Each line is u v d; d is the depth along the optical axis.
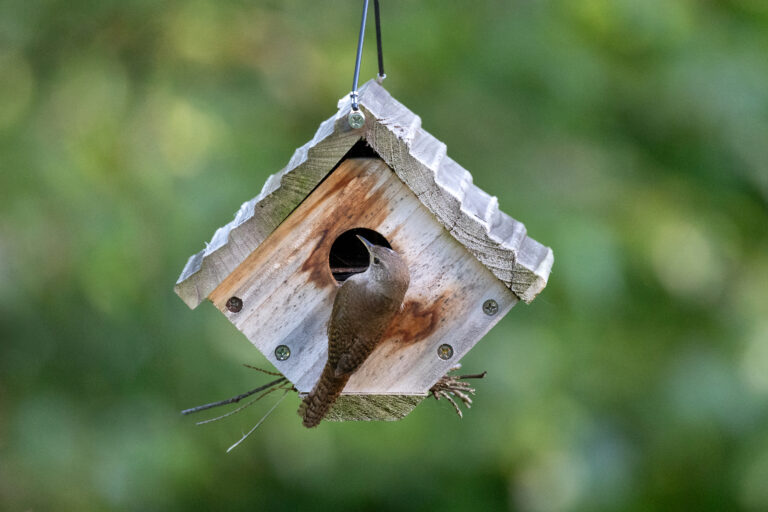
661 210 13.12
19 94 12.90
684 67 13.30
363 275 7.10
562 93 13.05
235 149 12.80
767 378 13.28
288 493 14.21
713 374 13.37
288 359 7.53
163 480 12.24
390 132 6.80
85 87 13.00
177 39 13.52
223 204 12.24
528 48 13.10
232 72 13.52
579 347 13.60
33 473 11.95
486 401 13.07
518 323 13.27
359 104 6.73
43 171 12.13
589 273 12.09
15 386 12.28
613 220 12.88
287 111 13.43
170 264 12.04
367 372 7.52
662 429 13.54
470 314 7.38
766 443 13.05
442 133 13.10
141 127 12.86
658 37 13.38
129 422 12.36
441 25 13.48
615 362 13.81
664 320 13.85
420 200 7.01
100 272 11.76
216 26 13.65
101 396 12.45
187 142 12.77
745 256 13.88
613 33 13.46
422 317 7.39
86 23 13.33
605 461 13.34
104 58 13.28
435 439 13.51
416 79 13.34
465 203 7.19
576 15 13.44
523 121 13.20
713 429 13.38
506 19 13.37
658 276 12.84
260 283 7.39
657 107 13.51
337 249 8.67
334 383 7.16
